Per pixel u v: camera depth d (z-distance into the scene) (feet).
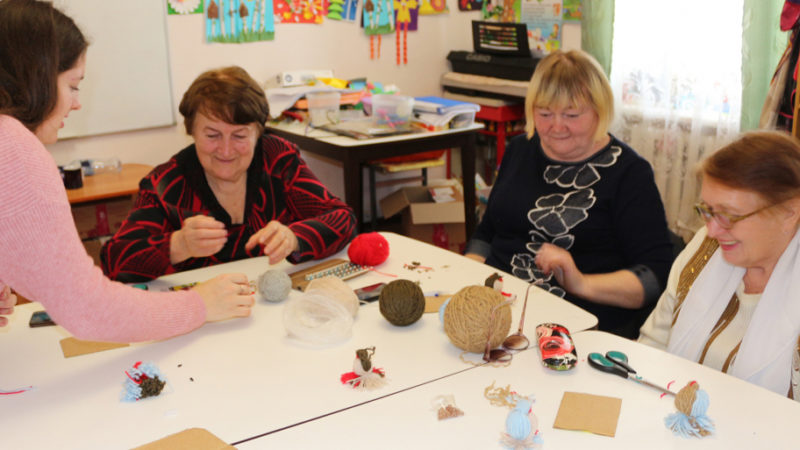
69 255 3.28
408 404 3.52
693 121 10.86
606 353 3.97
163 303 3.92
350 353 4.07
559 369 3.81
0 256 3.12
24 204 3.06
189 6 11.42
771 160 3.72
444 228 11.80
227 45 11.94
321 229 5.47
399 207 12.16
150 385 3.61
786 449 3.12
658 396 3.57
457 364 3.93
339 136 10.75
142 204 5.63
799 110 8.27
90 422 3.41
